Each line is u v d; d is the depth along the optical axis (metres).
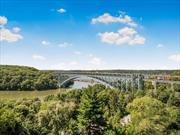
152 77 106.19
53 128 54.66
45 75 196.88
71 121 51.19
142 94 83.38
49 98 98.81
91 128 45.44
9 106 61.56
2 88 183.50
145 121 49.56
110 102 71.50
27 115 55.81
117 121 58.00
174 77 101.44
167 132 49.06
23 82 185.62
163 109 56.59
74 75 159.00
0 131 39.16
